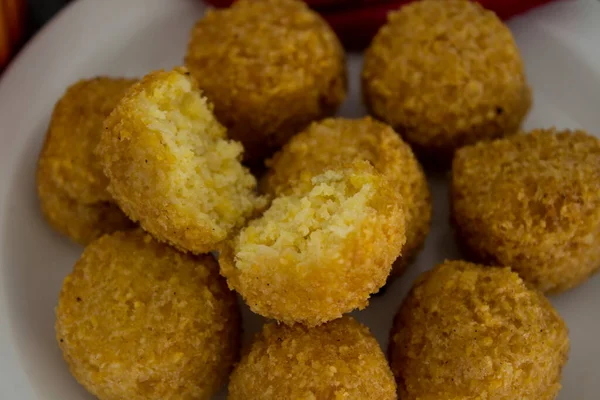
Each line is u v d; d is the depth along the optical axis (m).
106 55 0.27
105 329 0.21
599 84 0.26
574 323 0.24
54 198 0.24
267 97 0.24
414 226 0.23
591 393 0.23
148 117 0.21
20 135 0.25
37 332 0.23
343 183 0.21
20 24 0.27
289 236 0.21
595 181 0.22
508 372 0.20
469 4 0.25
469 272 0.22
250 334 0.23
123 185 0.21
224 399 0.23
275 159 0.23
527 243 0.22
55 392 0.22
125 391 0.21
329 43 0.25
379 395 0.21
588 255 0.22
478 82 0.24
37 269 0.24
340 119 0.23
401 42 0.24
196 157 0.22
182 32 0.27
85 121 0.23
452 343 0.21
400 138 0.23
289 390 0.20
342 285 0.20
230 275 0.21
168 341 0.21
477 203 0.23
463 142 0.24
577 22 0.27
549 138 0.23
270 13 0.24
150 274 0.22
